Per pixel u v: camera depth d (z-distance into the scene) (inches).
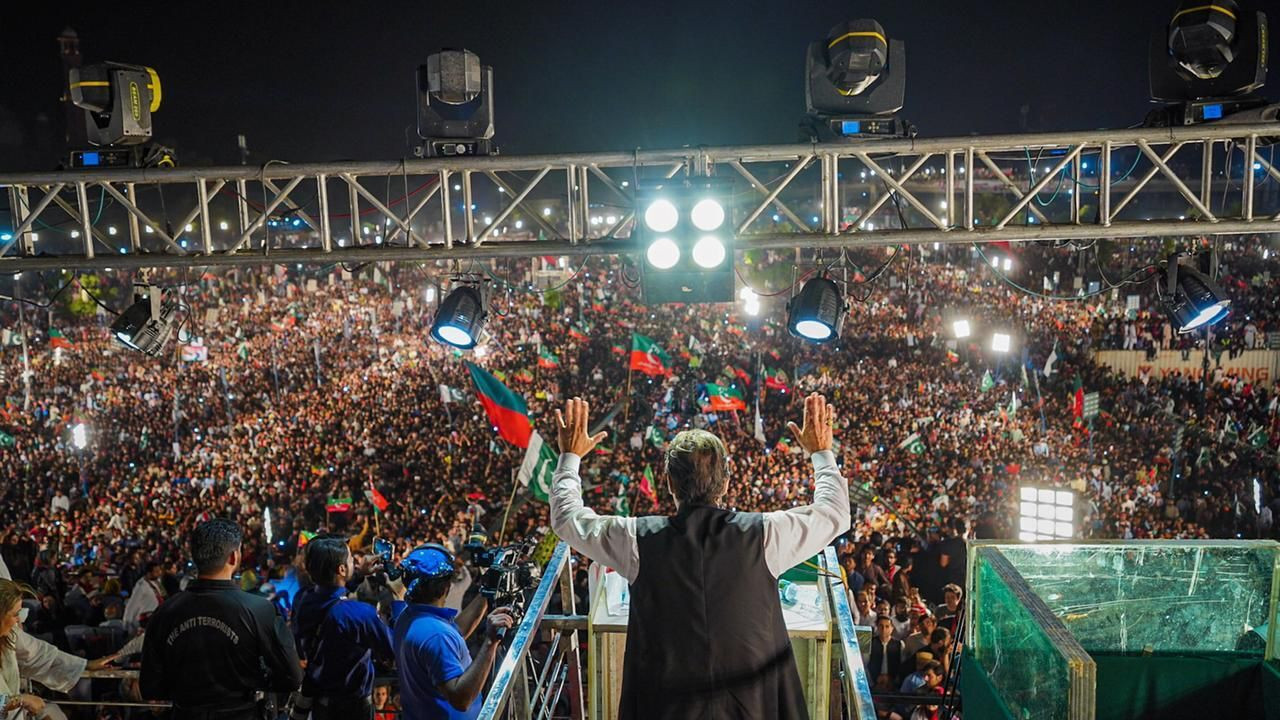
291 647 187.9
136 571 543.8
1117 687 145.7
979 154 333.1
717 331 1407.5
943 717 174.4
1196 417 852.6
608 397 1039.0
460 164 333.1
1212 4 295.6
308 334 1630.2
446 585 181.8
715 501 121.1
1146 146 322.0
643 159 327.9
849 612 143.0
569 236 341.7
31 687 349.4
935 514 643.5
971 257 1731.1
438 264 1793.8
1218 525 650.8
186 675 179.5
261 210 346.3
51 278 1663.4
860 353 1261.1
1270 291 1134.4
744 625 112.0
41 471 892.6
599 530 116.8
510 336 1413.6
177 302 360.5
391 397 1100.5
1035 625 111.7
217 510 711.1
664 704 110.7
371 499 639.1
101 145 340.5
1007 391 1035.9
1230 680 143.5
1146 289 1293.1
